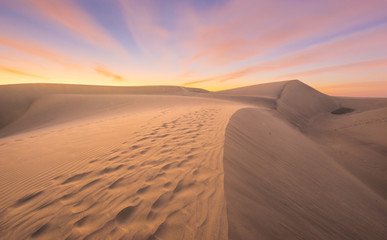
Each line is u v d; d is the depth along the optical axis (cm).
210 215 211
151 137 528
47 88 4422
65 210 237
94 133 647
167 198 244
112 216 220
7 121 2425
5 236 203
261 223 224
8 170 376
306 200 368
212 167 329
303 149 843
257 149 568
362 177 836
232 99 3672
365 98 4878
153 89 6406
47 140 598
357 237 316
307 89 5116
